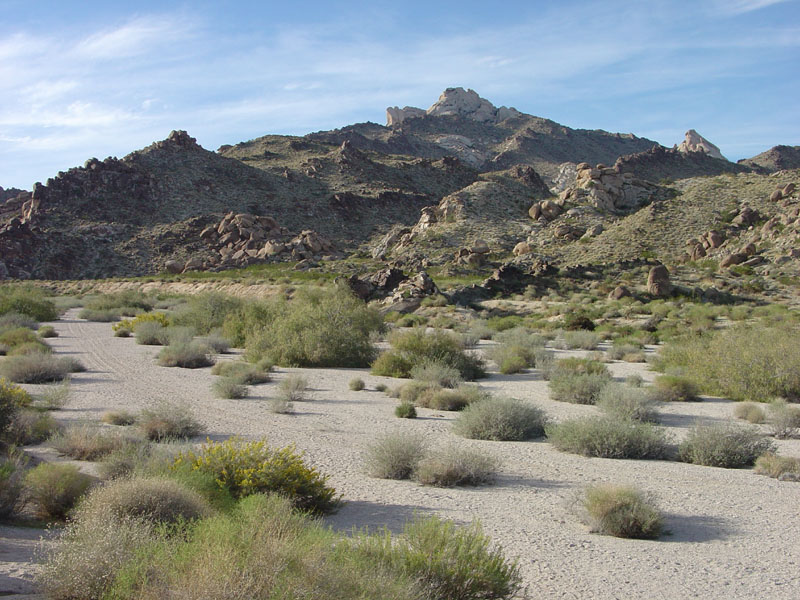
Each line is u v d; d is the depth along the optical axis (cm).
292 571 428
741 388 1828
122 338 3647
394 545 546
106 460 886
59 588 459
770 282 5881
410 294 5512
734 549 700
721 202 8512
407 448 1015
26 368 1980
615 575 611
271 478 766
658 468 1080
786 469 1045
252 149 18162
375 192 14075
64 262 9994
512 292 5991
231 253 10038
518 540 704
